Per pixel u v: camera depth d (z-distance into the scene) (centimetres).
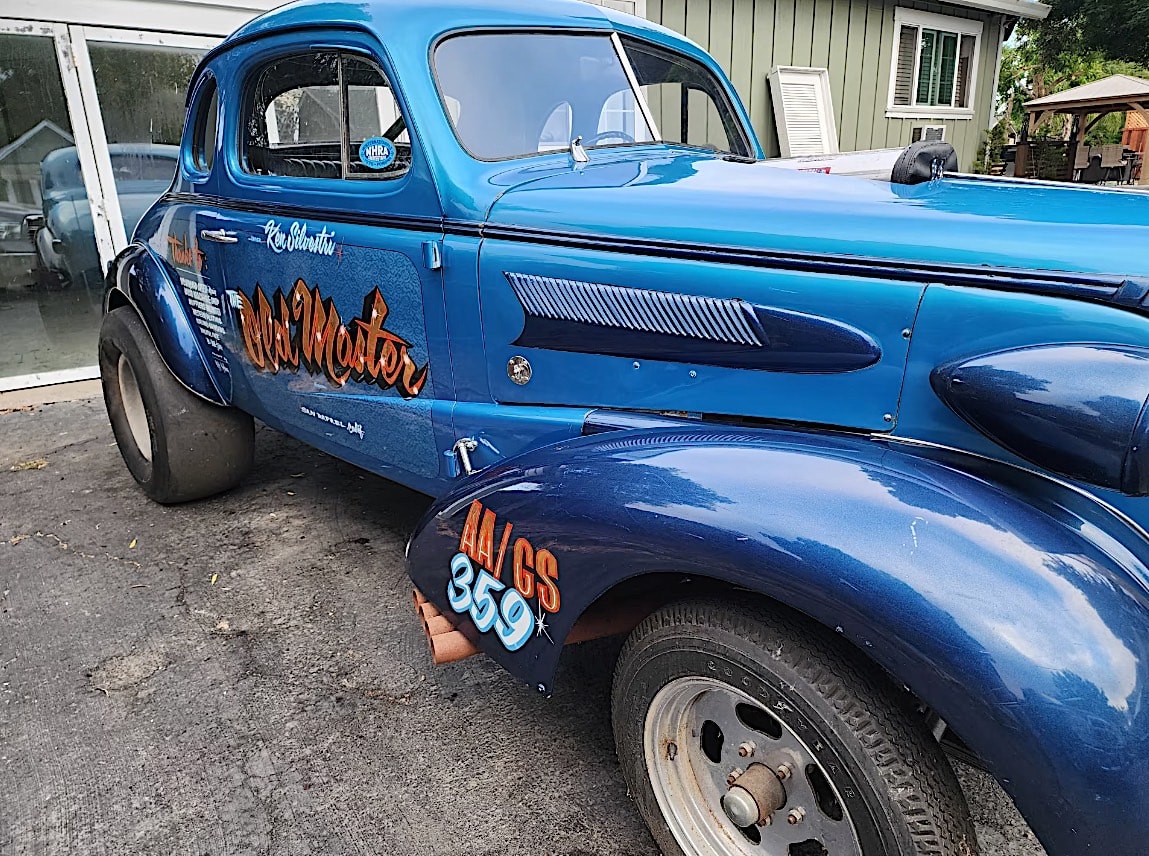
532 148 249
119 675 267
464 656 209
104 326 387
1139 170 1574
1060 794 121
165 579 327
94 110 583
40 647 282
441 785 218
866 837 143
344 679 263
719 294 180
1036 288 147
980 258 153
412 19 238
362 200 248
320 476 430
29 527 376
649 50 294
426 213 232
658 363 195
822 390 173
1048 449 137
